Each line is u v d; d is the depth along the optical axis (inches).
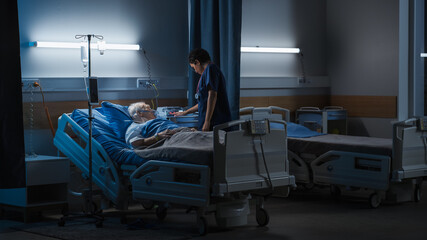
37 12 191.2
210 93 175.2
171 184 153.6
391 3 247.3
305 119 257.4
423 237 144.9
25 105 187.0
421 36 250.5
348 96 267.0
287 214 177.3
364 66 259.3
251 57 249.9
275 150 158.4
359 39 261.0
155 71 221.6
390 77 249.0
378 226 158.6
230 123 147.0
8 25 161.2
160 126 176.1
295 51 260.2
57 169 173.6
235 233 151.0
